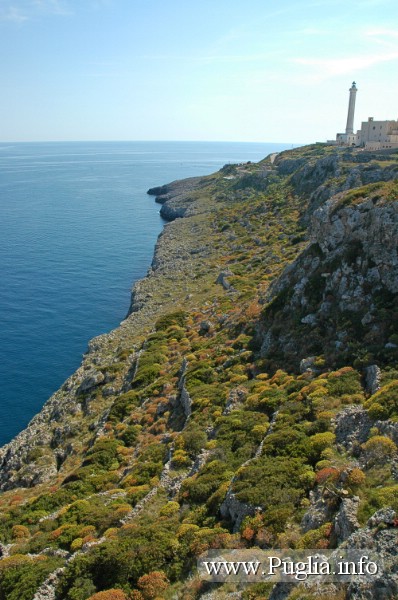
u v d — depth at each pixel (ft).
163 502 94.22
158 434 134.00
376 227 134.00
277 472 79.36
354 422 85.51
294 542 64.34
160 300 281.54
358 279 133.18
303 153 569.64
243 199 523.70
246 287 238.48
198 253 371.35
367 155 365.61
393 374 97.30
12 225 574.56
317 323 135.64
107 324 301.02
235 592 61.21
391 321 115.65
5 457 165.58
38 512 108.06
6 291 353.72
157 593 67.62
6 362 249.55
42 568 81.25
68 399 188.24
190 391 137.69
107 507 98.63
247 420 107.24
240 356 147.74
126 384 179.42
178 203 651.25
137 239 524.93
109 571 75.46
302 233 307.58
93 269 412.57
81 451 146.61
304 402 102.63
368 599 48.16
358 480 67.26
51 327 294.46
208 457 100.53
